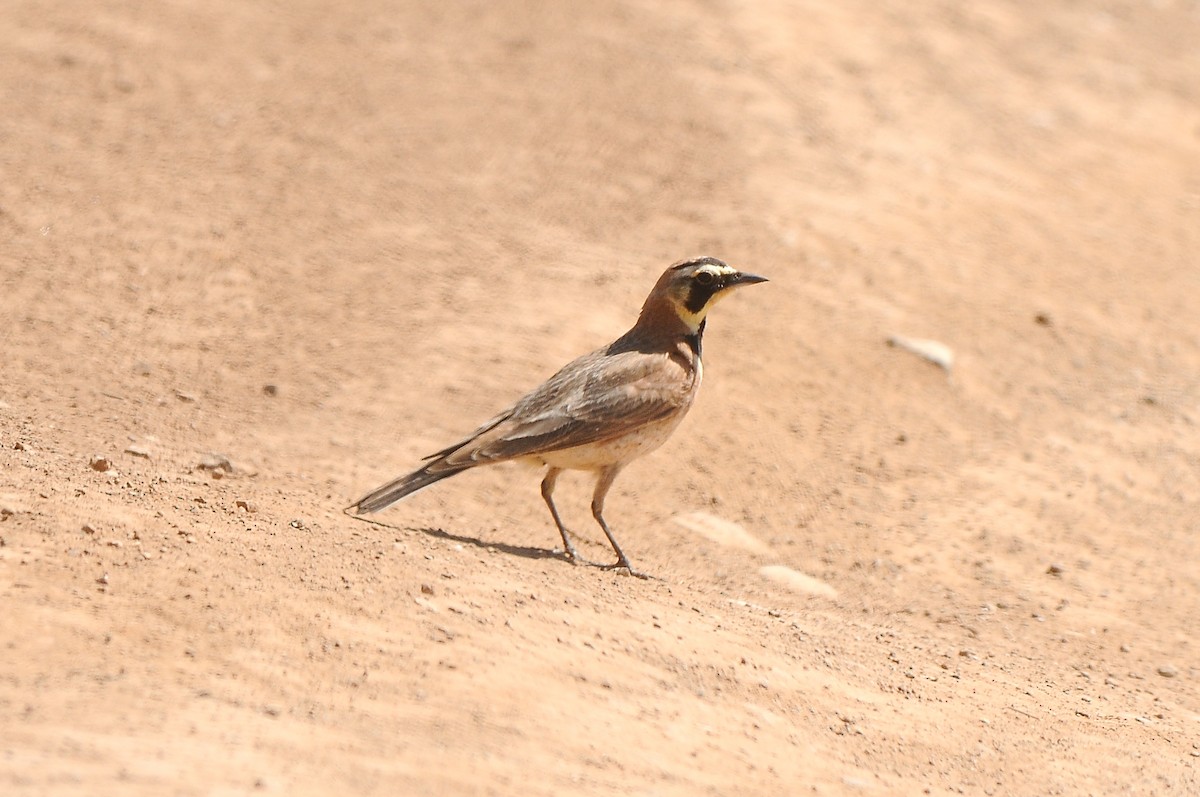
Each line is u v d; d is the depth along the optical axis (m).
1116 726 10.38
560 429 11.07
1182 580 14.09
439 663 8.38
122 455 12.22
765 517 14.29
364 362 15.74
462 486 13.69
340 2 25.50
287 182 19.67
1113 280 20.59
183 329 15.91
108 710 7.19
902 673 10.56
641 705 8.53
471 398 15.15
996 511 15.02
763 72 24.75
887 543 14.10
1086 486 15.82
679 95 23.41
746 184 21.05
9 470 10.58
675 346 11.79
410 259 18.22
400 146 20.98
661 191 20.62
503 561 10.84
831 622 11.78
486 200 19.91
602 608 9.98
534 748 7.63
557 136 21.78
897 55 27.02
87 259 17.03
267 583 9.02
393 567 9.75
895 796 8.23
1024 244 21.12
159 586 8.69
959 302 19.14
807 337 17.62
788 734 8.76
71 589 8.44
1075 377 18.11
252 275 17.34
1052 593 13.49
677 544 13.33
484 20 25.34
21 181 18.62
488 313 17.06
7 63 21.83
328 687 7.87
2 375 13.98
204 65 22.64
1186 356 18.97
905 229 20.73
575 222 19.61
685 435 15.42
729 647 9.89
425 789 6.96
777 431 15.82
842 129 23.50
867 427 16.25
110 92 21.44
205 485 11.49
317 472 13.02
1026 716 10.18
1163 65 29.09
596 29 25.34
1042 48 28.94
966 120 25.00
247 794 6.57
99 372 14.53
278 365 15.47
